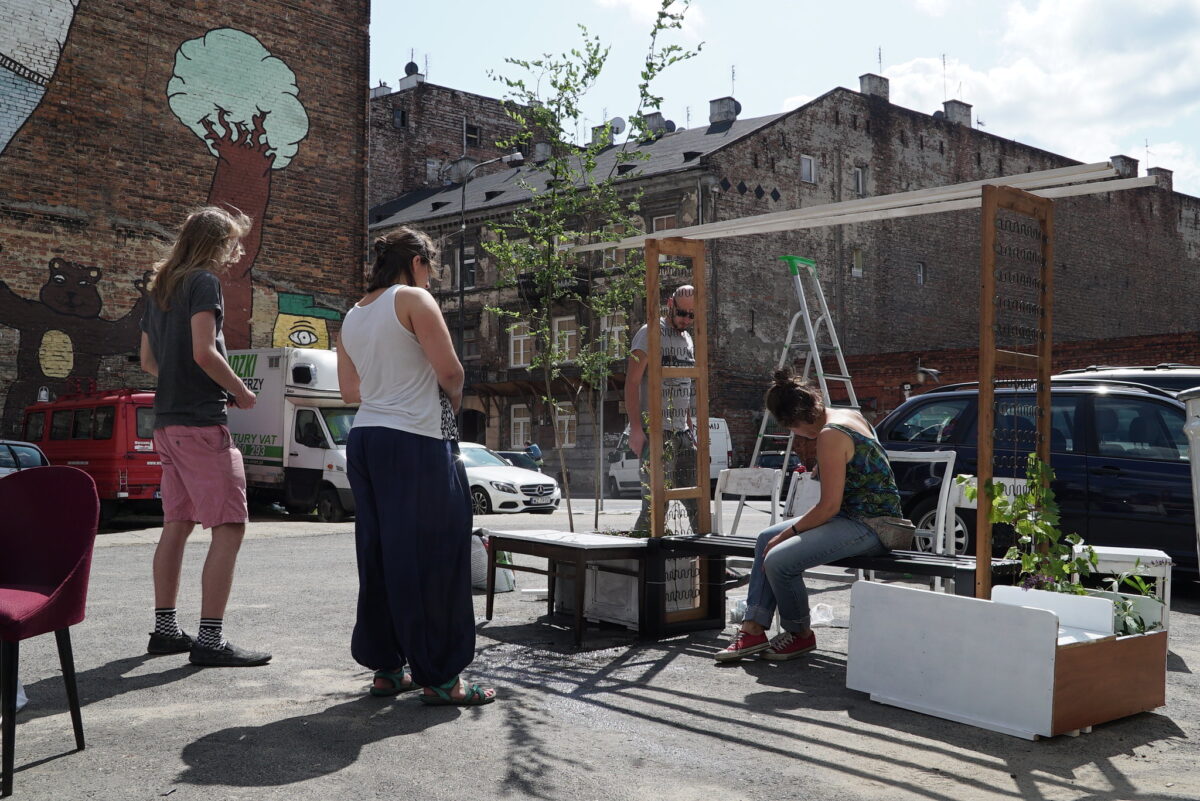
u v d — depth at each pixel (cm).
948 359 2920
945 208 464
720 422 2719
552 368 951
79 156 1822
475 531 747
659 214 3341
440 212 3975
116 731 369
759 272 3350
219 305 478
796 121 3497
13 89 1755
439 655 405
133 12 1877
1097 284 4284
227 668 475
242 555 1017
